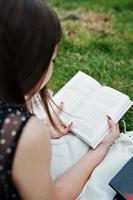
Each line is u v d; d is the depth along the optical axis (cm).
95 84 239
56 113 225
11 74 136
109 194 194
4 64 134
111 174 201
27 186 143
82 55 319
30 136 136
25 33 135
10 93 140
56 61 310
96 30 354
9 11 134
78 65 306
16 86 139
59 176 194
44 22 138
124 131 236
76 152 211
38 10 137
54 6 390
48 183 150
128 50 326
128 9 386
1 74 135
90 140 211
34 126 138
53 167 205
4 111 139
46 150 143
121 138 219
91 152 207
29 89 148
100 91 234
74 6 389
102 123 217
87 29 355
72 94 236
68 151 212
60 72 298
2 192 142
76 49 326
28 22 135
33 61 139
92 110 224
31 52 138
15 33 134
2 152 134
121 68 305
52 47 143
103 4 392
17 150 134
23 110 143
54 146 213
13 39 134
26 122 137
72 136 217
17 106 143
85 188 195
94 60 311
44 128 141
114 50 326
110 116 220
